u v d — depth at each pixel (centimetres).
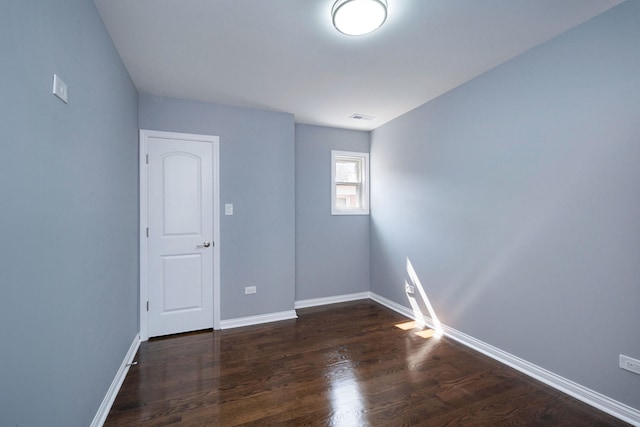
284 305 336
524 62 214
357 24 170
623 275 166
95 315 159
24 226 97
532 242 211
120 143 214
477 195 253
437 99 294
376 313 353
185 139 294
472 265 258
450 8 165
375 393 193
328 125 388
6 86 87
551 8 167
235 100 299
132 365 230
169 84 261
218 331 299
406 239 343
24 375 96
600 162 174
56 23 117
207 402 184
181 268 294
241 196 317
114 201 197
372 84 266
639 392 160
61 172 122
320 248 389
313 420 168
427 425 164
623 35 163
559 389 195
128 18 173
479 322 252
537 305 208
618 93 166
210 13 169
